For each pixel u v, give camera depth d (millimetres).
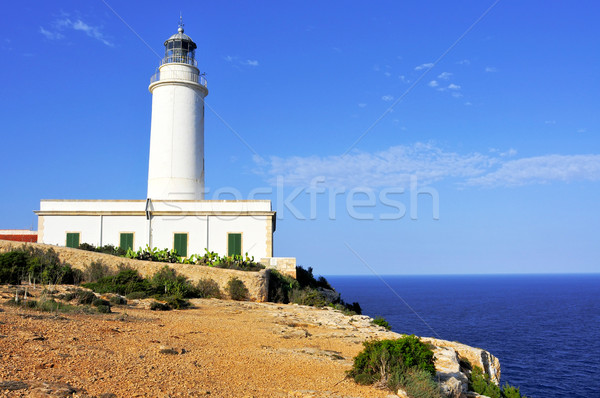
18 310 14258
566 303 144875
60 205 35375
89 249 32562
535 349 63094
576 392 42594
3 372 8031
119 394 7883
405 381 10773
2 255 23594
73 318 14320
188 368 10375
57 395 7246
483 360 18609
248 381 10102
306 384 10438
